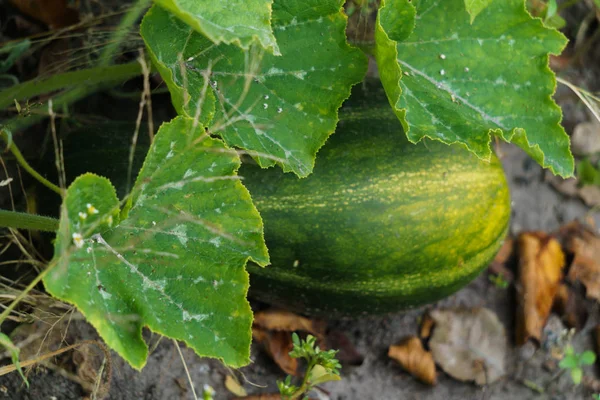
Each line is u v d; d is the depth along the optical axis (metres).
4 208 1.14
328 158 1.09
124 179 1.09
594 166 1.28
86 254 0.95
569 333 1.23
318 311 1.13
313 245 1.09
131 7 1.17
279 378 1.16
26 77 1.18
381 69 1.02
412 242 1.09
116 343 0.93
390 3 1.02
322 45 1.03
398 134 1.11
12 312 1.10
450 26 1.05
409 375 1.19
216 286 0.98
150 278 0.97
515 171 1.28
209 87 1.02
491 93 1.04
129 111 1.20
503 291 1.23
